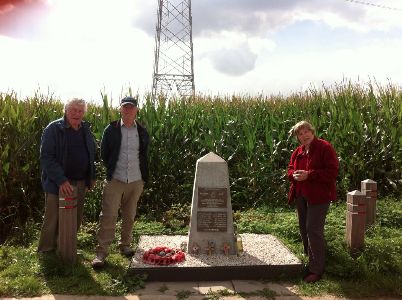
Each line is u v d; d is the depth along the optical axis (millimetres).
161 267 3695
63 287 3518
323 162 3645
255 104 8539
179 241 4605
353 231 4059
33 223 5312
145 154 4176
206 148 6875
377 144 6875
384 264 3787
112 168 4008
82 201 4156
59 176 3822
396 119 7117
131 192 4160
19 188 5656
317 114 7977
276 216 5742
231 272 3729
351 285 3545
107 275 3756
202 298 3350
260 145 6883
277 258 3973
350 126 6945
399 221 5336
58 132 3916
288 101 8727
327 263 3904
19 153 5625
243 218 5691
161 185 6562
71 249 3889
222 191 4109
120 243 4363
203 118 7273
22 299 3324
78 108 3875
